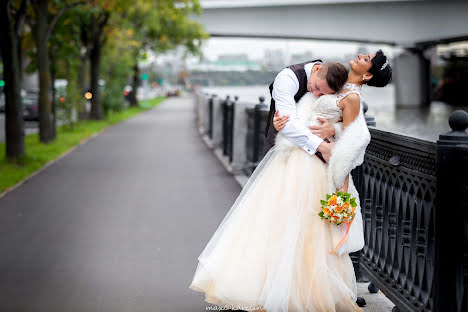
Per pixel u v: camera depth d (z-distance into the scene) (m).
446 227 2.97
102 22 25.19
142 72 61.75
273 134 3.98
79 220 7.23
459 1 43.47
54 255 5.68
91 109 28.30
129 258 5.55
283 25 46.62
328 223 3.78
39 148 15.45
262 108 9.38
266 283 3.74
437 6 44.00
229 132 12.87
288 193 3.81
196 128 24.80
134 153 15.17
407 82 51.00
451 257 2.96
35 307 4.30
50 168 12.30
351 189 3.95
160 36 41.50
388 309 4.21
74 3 17.14
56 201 8.52
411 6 44.41
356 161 3.71
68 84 21.61
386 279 3.98
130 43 34.34
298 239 3.75
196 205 8.14
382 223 4.16
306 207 3.77
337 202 3.60
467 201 2.90
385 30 45.38
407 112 41.47
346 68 3.73
